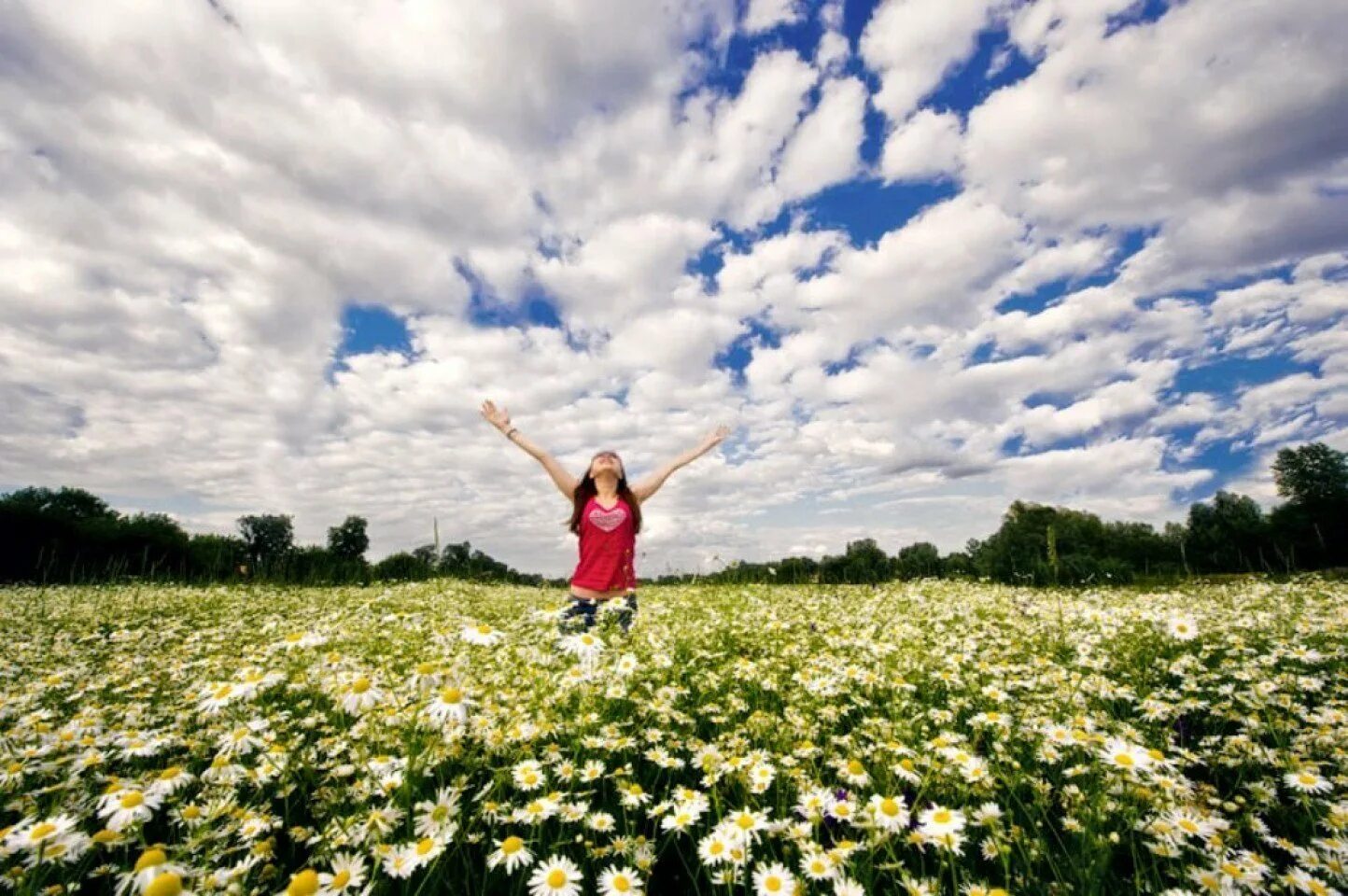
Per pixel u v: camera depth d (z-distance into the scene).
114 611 10.27
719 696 4.75
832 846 2.60
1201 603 8.50
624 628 5.78
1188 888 2.23
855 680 4.50
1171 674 5.10
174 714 4.02
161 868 1.98
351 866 2.17
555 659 4.55
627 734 3.78
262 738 3.19
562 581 21.36
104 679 4.95
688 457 7.23
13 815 2.81
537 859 2.56
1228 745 3.42
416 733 2.99
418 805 2.50
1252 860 2.27
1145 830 2.50
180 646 6.58
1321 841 2.41
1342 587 10.66
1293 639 5.91
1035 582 17.50
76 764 2.91
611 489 6.72
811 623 7.07
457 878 2.52
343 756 3.27
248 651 5.46
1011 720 3.66
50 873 2.31
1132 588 14.57
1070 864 2.38
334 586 17.33
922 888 2.14
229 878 2.12
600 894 2.32
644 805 3.01
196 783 3.03
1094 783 2.85
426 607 9.92
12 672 5.52
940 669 4.93
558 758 3.19
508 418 7.08
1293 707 3.88
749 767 2.95
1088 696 4.33
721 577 14.47
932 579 15.64
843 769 2.85
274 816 2.74
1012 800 2.92
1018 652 5.75
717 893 2.43
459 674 3.98
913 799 2.88
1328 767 3.17
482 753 3.34
